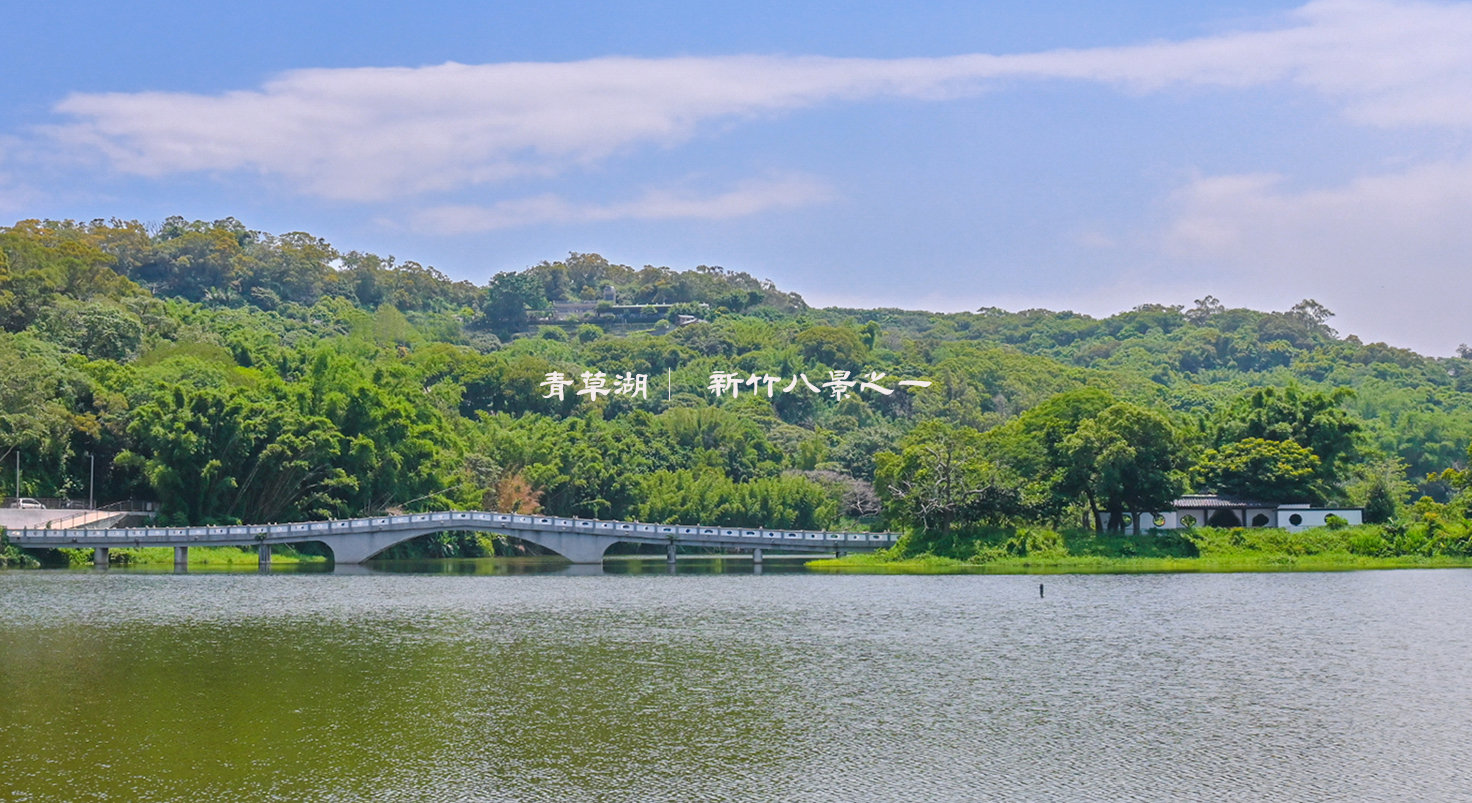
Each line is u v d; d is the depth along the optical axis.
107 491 184.75
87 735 64.00
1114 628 100.00
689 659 85.62
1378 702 71.81
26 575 147.75
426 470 195.50
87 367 195.00
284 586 137.50
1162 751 61.38
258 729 65.31
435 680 77.94
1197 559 161.75
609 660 85.12
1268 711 69.50
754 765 58.94
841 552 183.75
